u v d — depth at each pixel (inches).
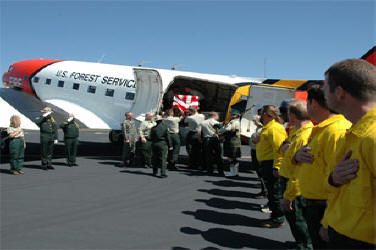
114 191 247.6
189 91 550.6
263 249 140.7
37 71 569.3
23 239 145.8
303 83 390.9
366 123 51.0
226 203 221.6
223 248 140.6
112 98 473.7
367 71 51.7
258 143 172.4
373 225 50.1
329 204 62.6
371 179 49.7
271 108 161.6
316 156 90.2
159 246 140.9
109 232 157.6
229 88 514.9
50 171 326.0
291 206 117.9
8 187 252.2
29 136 749.3
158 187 266.7
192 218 184.9
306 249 124.0
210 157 341.1
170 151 361.7
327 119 90.4
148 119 372.5
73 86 515.2
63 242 143.0
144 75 398.9
